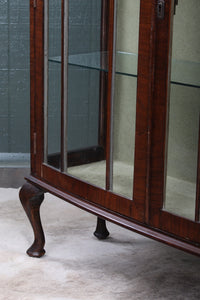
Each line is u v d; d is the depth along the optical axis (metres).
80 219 1.64
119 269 1.26
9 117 2.23
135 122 0.94
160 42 0.88
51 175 1.23
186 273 1.25
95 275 1.23
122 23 0.94
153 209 0.94
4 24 2.14
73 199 1.14
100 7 0.99
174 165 0.89
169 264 1.30
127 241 1.46
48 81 1.19
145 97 0.92
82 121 1.08
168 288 1.17
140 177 0.95
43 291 1.14
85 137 1.08
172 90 0.87
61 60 1.13
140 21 0.91
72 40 1.08
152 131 0.91
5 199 1.83
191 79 0.83
